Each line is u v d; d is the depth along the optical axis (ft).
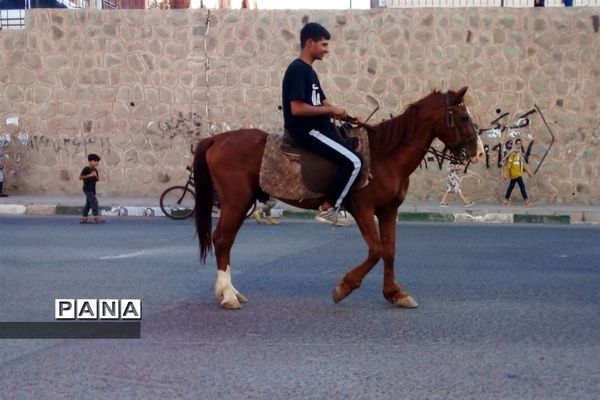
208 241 26.63
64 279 31.17
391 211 25.81
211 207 26.71
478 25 64.85
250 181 25.64
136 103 68.13
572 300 27.27
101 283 30.32
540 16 64.34
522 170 63.10
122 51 67.92
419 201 65.51
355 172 23.91
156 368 19.34
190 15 67.26
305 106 24.21
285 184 24.85
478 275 32.42
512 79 64.85
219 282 26.05
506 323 23.79
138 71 67.97
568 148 64.80
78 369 19.26
